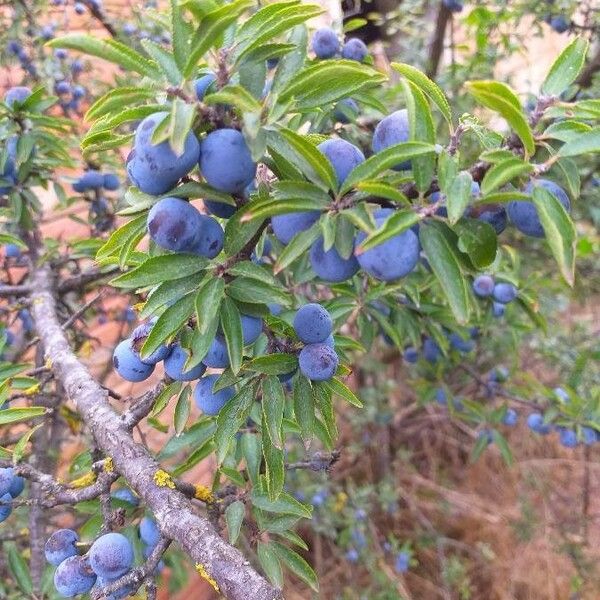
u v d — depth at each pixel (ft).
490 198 0.42
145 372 0.63
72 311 1.11
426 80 0.51
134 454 0.57
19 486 0.67
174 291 0.50
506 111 0.41
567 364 1.69
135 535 0.70
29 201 0.98
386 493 1.85
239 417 0.57
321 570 1.92
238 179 0.44
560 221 0.42
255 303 0.53
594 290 1.92
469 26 1.74
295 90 0.45
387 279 0.46
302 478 1.71
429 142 0.46
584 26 1.40
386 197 0.44
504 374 1.39
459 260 0.48
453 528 2.15
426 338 1.33
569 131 0.44
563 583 1.89
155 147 0.43
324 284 0.95
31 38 1.40
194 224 0.46
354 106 0.89
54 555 0.62
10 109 0.90
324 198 0.46
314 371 0.55
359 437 2.14
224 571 0.46
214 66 0.48
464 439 2.40
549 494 2.09
